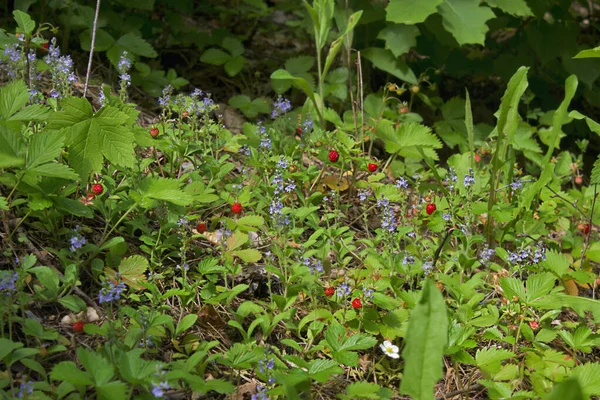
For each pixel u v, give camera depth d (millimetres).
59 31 1808
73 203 1289
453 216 1457
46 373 1185
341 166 1562
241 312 1274
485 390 1301
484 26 1701
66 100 1295
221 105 1822
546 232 1521
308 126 1569
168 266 1358
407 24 1706
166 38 1946
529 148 1724
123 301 1286
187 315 1250
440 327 1109
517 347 1336
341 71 1806
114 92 1723
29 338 1210
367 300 1300
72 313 1257
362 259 1435
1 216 1310
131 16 1824
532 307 1357
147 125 1643
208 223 1447
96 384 1105
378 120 1661
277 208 1343
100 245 1313
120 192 1375
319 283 1354
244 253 1339
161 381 1108
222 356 1238
